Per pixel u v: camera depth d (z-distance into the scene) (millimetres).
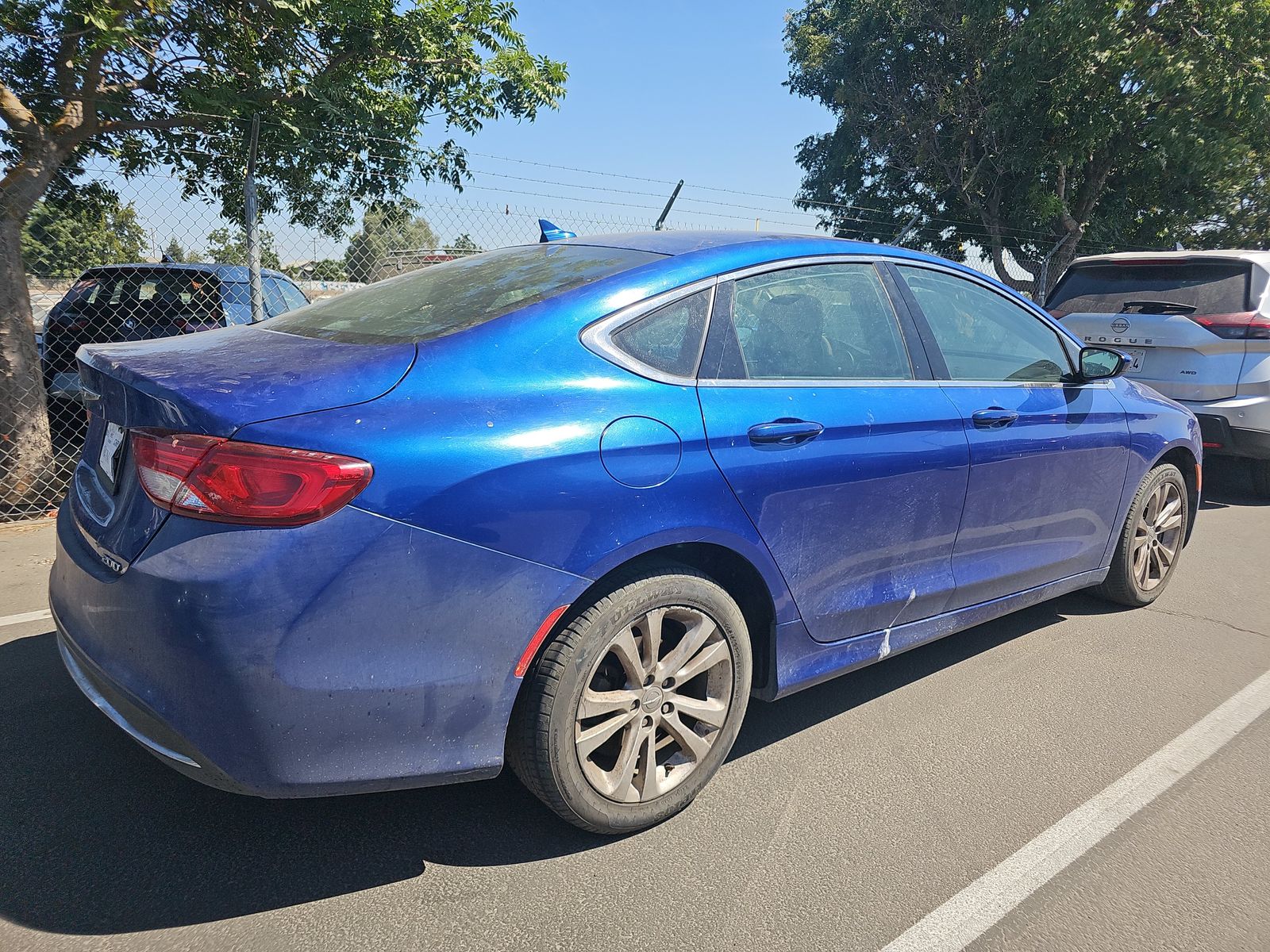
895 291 3148
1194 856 2400
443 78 7418
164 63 6691
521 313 2346
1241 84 15219
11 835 2314
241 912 2070
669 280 2555
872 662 3025
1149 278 6992
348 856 2295
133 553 1952
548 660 2174
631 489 2250
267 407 1937
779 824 2498
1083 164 18172
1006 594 3537
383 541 1913
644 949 1990
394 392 2059
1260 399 6379
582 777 2262
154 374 2090
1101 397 3857
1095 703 3344
